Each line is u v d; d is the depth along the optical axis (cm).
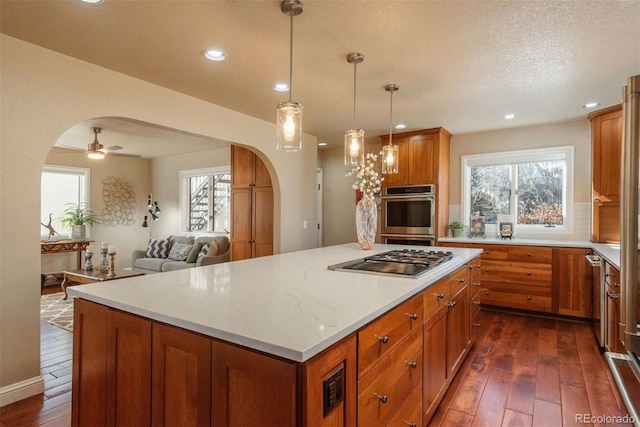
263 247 487
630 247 122
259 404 102
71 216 633
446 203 503
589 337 344
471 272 296
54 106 240
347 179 611
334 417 107
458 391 240
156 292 157
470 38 224
